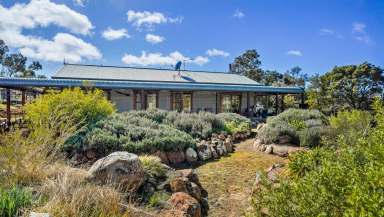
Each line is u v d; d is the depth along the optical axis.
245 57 51.09
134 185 4.72
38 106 8.60
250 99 23.61
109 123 8.71
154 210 4.29
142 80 20.59
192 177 6.06
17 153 4.37
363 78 22.45
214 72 27.66
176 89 18.61
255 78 49.88
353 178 2.25
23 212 3.14
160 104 20.73
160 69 25.45
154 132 8.67
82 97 9.48
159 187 5.09
